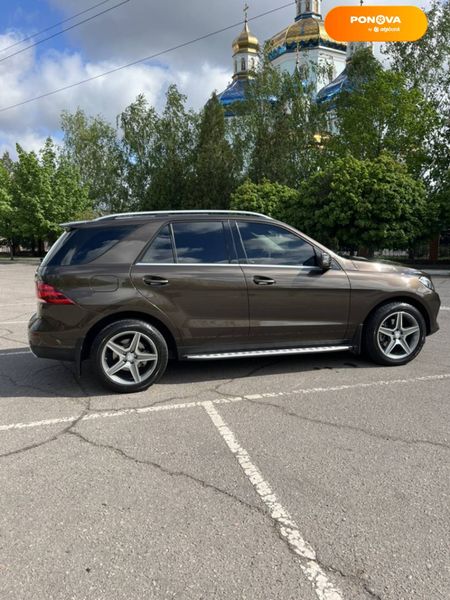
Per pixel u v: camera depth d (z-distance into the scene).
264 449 3.27
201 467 3.03
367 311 5.10
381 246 21.14
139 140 39.44
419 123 27.55
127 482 2.86
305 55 44.03
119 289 4.37
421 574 2.05
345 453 3.19
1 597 1.94
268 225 4.94
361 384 4.66
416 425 3.64
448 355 5.75
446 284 15.62
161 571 2.09
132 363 4.50
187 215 4.75
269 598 1.92
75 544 2.29
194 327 4.58
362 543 2.26
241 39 62.84
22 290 13.68
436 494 2.68
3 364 5.59
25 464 3.10
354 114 28.91
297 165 32.62
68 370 5.32
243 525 2.42
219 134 35.84
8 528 2.42
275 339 4.84
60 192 31.88
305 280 4.84
